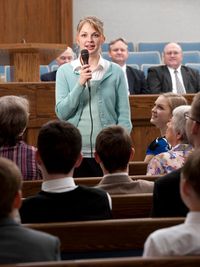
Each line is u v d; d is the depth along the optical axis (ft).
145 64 35.40
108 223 9.31
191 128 11.60
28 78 21.03
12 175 7.97
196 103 11.55
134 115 21.09
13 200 8.01
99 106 16.34
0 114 13.33
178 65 28.14
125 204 11.45
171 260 7.07
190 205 8.10
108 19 40.19
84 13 39.93
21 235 7.91
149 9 40.42
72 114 16.35
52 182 10.44
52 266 6.83
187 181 8.04
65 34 37.65
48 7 37.42
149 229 9.35
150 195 11.46
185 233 7.92
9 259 7.75
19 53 20.93
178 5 40.65
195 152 8.13
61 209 10.16
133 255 9.39
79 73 16.38
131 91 27.48
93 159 16.19
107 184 12.07
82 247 9.32
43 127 10.68
